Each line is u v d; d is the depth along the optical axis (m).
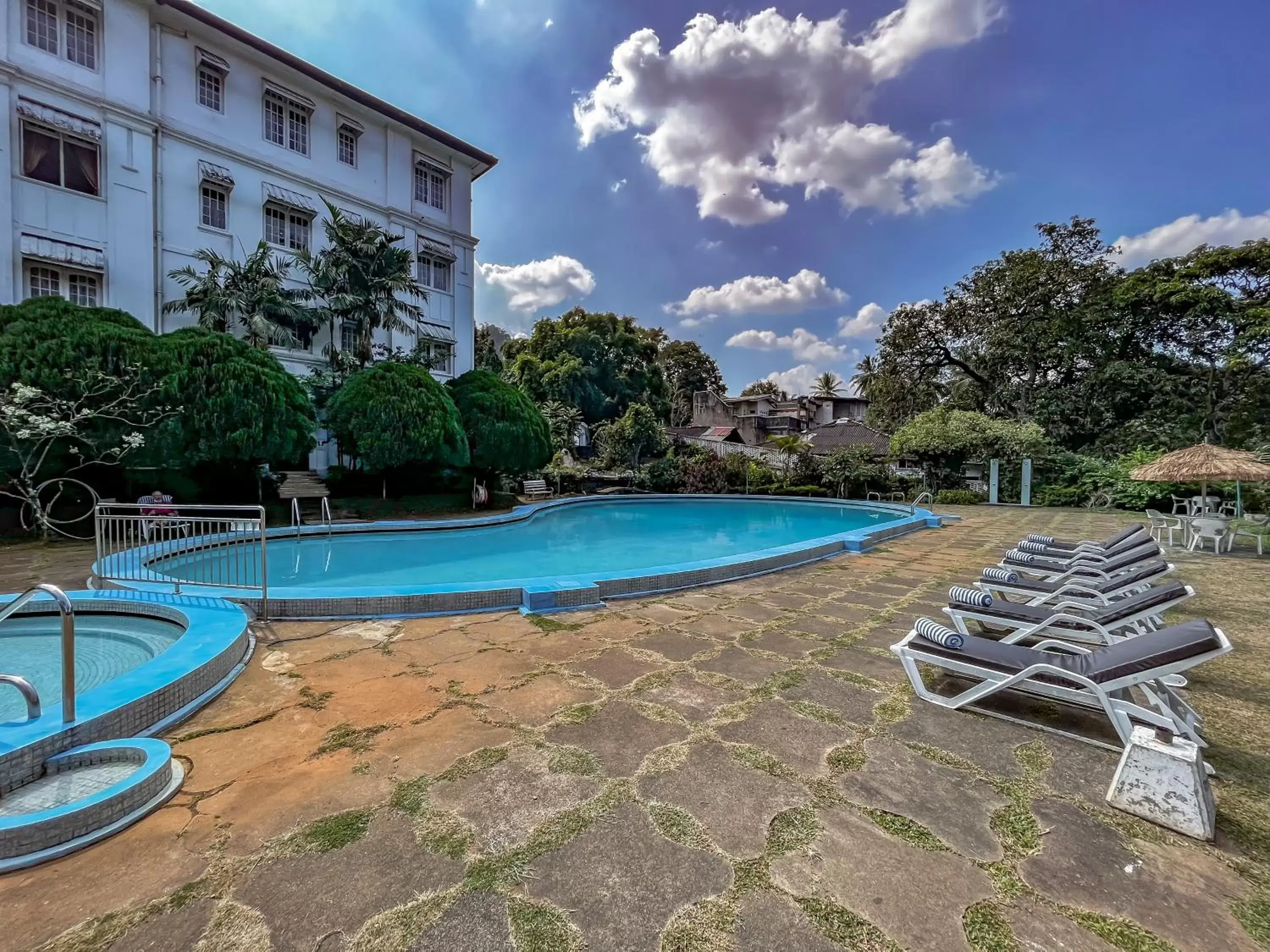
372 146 16.62
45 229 11.24
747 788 2.30
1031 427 19.67
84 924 1.58
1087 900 1.71
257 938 1.54
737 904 1.68
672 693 3.26
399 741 2.67
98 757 2.31
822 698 3.21
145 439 9.25
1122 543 5.99
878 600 5.53
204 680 3.11
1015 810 2.17
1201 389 19.22
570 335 31.88
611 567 8.48
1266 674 3.66
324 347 15.32
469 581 7.32
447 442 13.24
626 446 22.06
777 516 16.00
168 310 12.48
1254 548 8.94
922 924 1.61
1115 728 2.69
